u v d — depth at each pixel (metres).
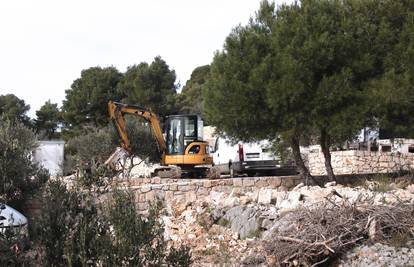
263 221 14.30
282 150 23.50
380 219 11.63
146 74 60.06
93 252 7.62
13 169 11.67
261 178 20.88
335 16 20.36
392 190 17.27
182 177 27.30
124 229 7.64
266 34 20.89
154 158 37.47
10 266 7.53
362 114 19.34
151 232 7.84
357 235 11.48
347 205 12.31
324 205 12.92
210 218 15.46
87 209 8.20
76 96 59.41
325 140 21.25
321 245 11.10
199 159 27.08
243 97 19.89
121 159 25.02
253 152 28.42
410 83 19.48
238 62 20.30
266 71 19.50
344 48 19.73
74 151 39.41
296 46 19.53
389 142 29.28
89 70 61.72
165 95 60.06
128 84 60.41
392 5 20.62
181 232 15.02
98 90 59.12
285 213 14.02
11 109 61.19
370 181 20.16
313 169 30.03
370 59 19.89
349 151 27.92
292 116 19.58
